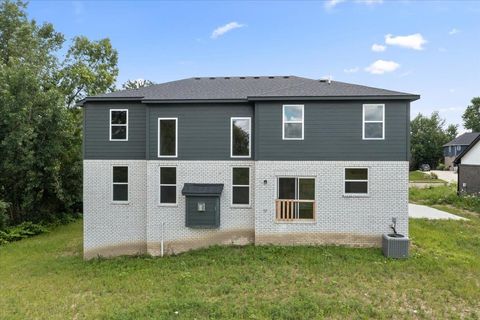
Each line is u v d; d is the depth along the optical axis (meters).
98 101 14.52
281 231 13.56
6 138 19.86
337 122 13.33
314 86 14.88
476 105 77.62
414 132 72.19
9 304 9.59
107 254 14.66
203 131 14.14
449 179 41.94
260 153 13.59
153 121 14.23
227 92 14.73
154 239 14.25
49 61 25.75
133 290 10.28
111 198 14.69
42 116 21.45
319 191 13.44
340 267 11.30
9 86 20.25
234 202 14.12
